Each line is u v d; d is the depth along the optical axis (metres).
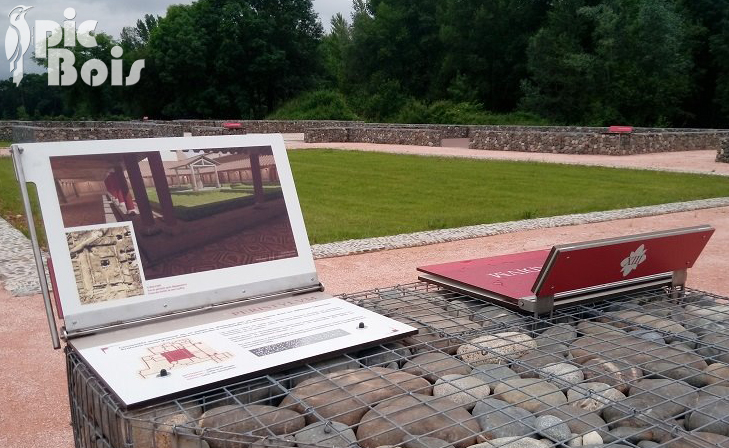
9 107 92.62
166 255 3.11
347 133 32.66
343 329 2.96
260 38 61.59
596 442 2.27
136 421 2.19
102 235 2.98
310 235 9.91
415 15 58.03
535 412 2.46
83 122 37.25
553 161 21.77
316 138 31.73
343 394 2.52
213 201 3.31
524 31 52.66
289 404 2.43
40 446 3.64
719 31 47.66
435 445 2.16
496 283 3.82
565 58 45.16
